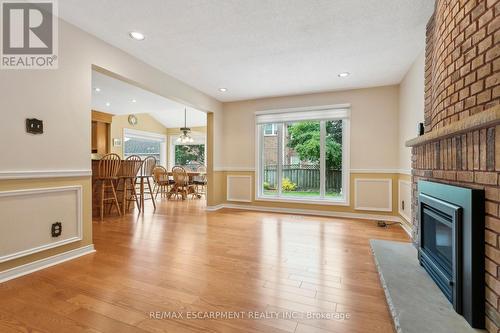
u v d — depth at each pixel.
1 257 1.88
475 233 1.26
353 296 1.68
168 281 1.89
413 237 2.59
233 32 2.53
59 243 2.25
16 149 1.97
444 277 1.53
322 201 4.48
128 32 2.53
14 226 1.96
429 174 1.95
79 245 2.43
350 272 2.05
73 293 1.71
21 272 2.00
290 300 1.63
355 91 4.26
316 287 1.81
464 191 1.33
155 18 2.29
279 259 2.34
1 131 1.89
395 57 3.05
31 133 2.06
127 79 3.00
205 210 4.92
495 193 1.16
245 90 4.43
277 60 3.18
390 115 4.05
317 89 4.32
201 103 4.51
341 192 4.47
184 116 8.20
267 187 5.07
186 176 6.62
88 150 2.52
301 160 4.81
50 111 2.20
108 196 4.45
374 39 2.65
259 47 2.84
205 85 4.17
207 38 2.65
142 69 3.20
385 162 4.07
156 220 3.98
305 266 2.17
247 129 5.08
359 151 4.23
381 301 1.62
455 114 1.57
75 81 2.40
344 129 4.37
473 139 1.32
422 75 2.82
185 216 4.32
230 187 5.24
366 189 4.19
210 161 4.97
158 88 3.47
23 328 1.34
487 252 1.22
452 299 1.42
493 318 1.17
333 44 2.76
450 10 1.64
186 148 9.03
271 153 5.03
